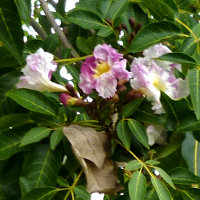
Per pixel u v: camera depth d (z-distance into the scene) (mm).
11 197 485
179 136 517
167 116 499
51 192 463
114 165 503
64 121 517
